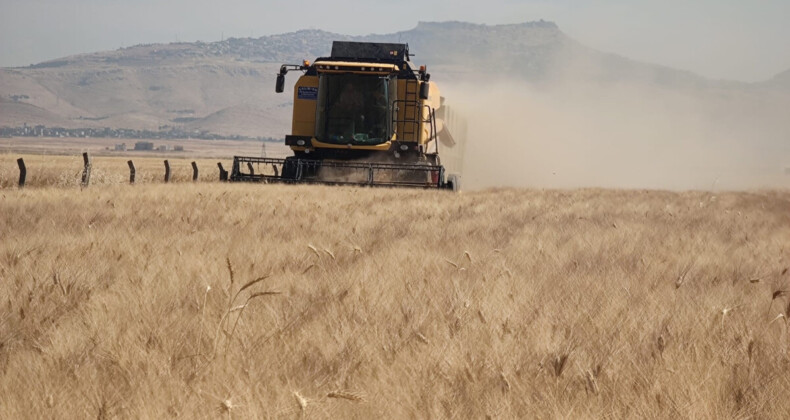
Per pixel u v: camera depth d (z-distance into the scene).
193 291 10.57
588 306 10.65
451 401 6.69
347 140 44.91
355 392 6.75
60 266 12.56
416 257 14.82
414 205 29.39
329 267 13.55
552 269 14.36
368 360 7.69
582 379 7.16
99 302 9.74
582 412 6.52
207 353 7.76
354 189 38.09
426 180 44.19
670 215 29.12
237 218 22.11
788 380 7.40
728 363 7.77
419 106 45.41
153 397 6.57
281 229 19.52
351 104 44.75
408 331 8.80
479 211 27.92
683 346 8.39
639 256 16.73
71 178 44.81
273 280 11.81
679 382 7.18
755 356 8.05
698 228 24.70
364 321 9.17
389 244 16.91
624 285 12.38
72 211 23.67
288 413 6.25
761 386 7.12
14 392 6.63
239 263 13.51
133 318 8.99
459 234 20.00
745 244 20.28
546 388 7.02
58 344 7.88
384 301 10.35
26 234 17.84
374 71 44.38
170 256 13.91
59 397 6.48
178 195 30.89
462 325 9.09
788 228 25.86
